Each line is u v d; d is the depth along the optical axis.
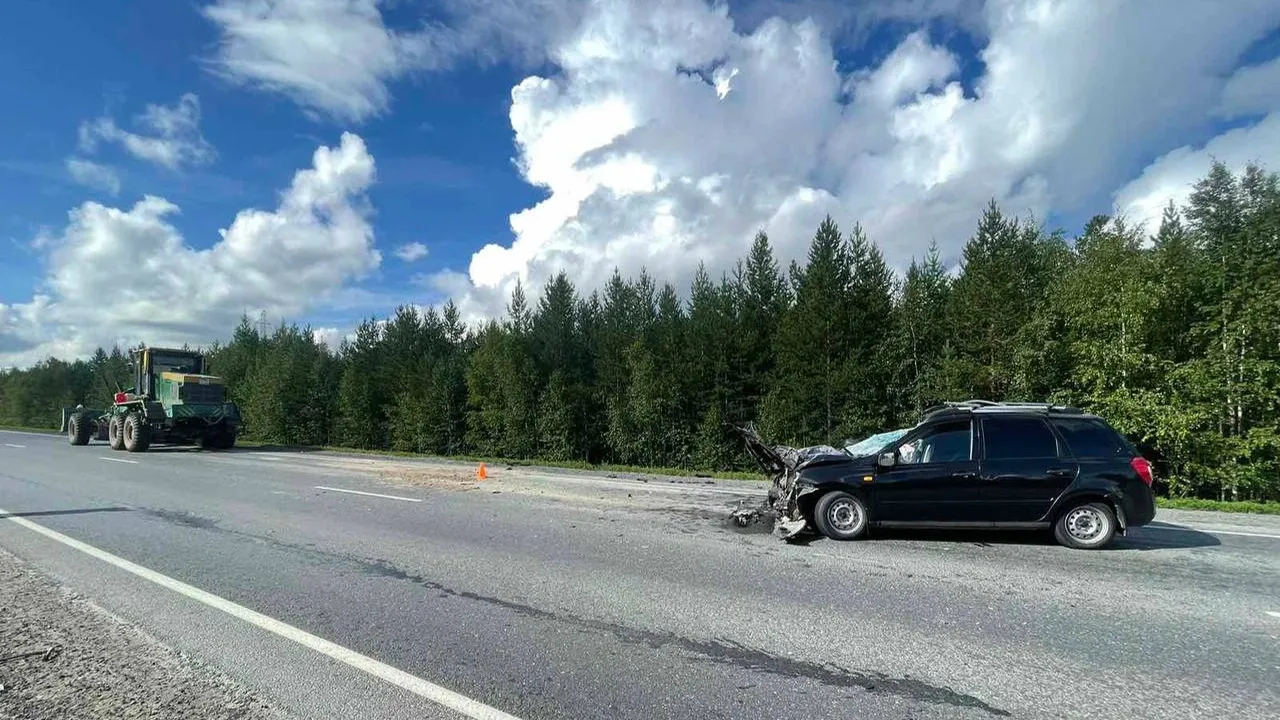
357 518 10.36
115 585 6.54
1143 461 8.52
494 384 29.33
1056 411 8.90
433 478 16.30
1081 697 4.14
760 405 23.28
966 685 4.32
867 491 8.73
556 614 5.70
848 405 21.41
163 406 25.52
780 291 26.06
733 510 11.02
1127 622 5.54
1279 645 5.04
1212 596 6.28
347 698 4.09
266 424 37.41
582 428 27.16
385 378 34.50
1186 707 4.02
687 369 24.95
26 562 7.46
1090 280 15.88
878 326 22.38
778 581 6.75
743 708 4.00
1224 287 14.81
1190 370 14.49
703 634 5.23
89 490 13.52
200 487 14.15
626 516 10.57
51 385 56.06
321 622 5.49
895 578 6.87
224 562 7.48
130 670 4.51
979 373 18.48
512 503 11.99
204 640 5.07
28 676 4.42
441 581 6.72
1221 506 12.34
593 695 4.16
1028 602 6.07
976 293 19.31
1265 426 14.23
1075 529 8.41
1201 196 16.08
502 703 4.04
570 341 29.70
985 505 8.55
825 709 3.98
